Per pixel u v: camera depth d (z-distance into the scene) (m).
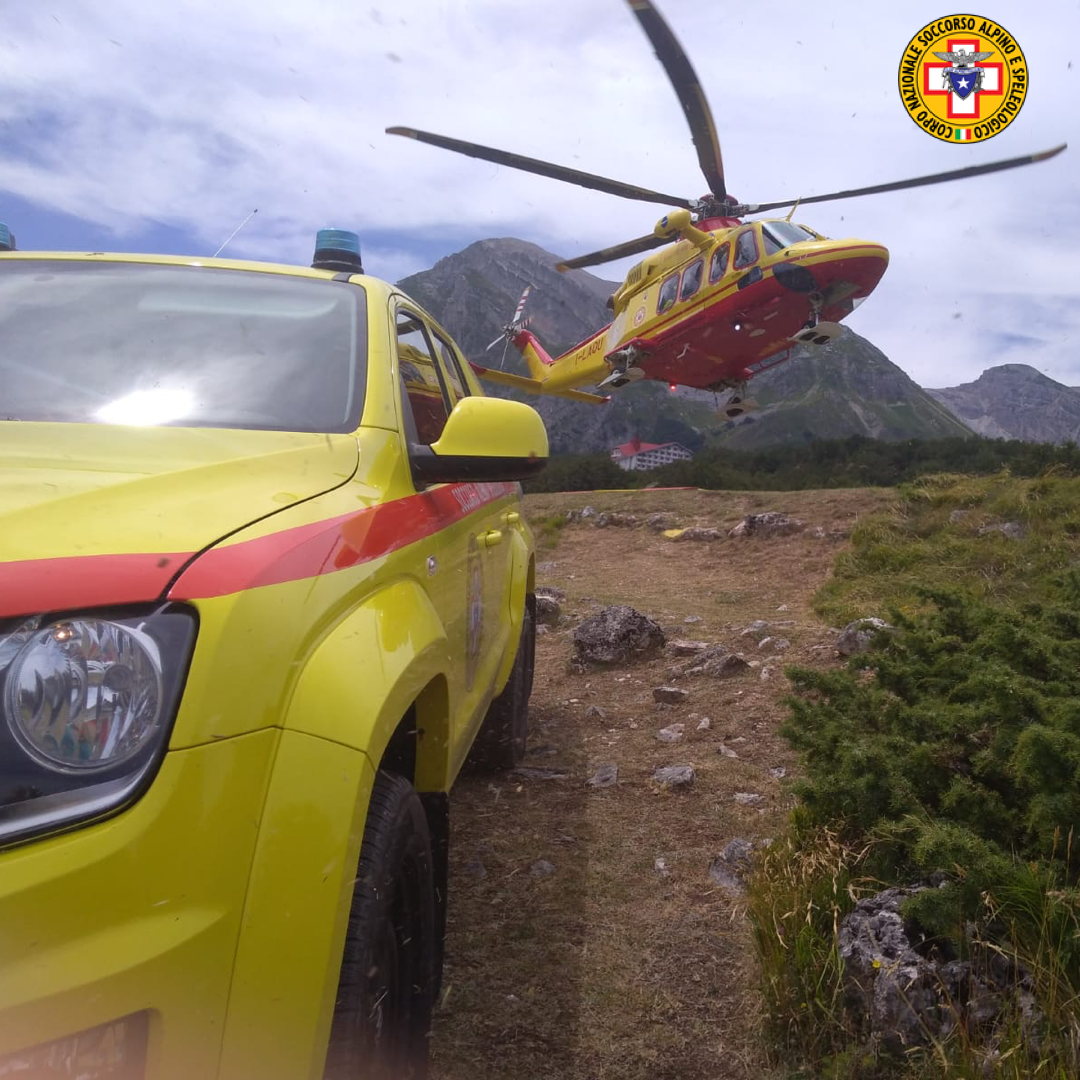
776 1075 2.22
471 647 2.88
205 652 1.37
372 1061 1.58
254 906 1.31
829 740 3.04
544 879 3.17
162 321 2.53
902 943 2.25
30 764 1.21
